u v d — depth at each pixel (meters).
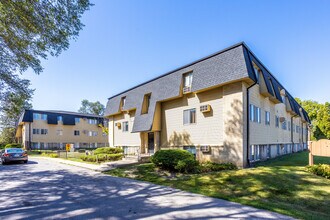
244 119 12.71
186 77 16.38
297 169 11.18
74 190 8.04
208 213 5.33
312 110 42.03
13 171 13.35
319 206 6.27
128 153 21.61
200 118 15.02
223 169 11.66
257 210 5.58
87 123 45.78
